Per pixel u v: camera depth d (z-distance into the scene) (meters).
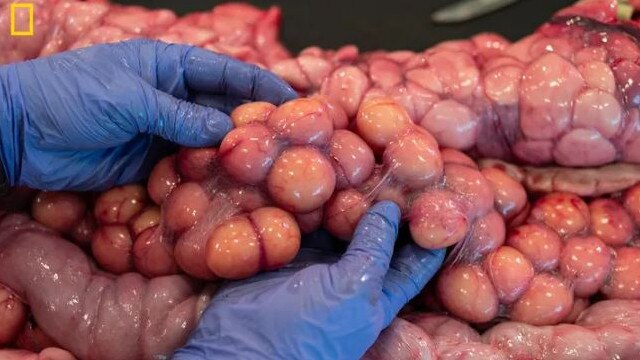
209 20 2.07
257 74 1.70
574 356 1.56
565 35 1.88
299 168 1.47
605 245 1.74
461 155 1.73
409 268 1.58
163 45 1.69
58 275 1.65
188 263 1.56
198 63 1.68
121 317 1.60
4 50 1.95
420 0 2.15
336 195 1.57
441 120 1.77
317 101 1.56
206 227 1.55
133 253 1.67
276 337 1.42
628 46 1.81
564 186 1.84
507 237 1.72
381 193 1.57
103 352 1.59
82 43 1.94
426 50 2.00
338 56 1.96
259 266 1.49
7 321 1.65
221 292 1.55
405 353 1.52
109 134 1.59
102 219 1.71
